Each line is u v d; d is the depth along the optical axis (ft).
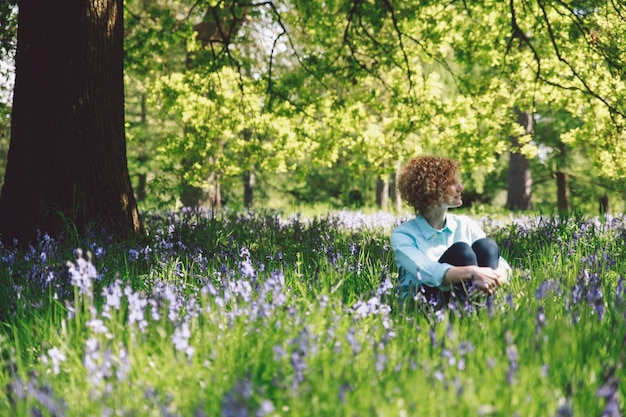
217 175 54.39
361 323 11.93
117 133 23.43
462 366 9.15
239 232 26.76
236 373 9.90
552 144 90.38
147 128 91.15
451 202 15.02
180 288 14.88
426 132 44.55
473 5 37.37
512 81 41.39
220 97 43.57
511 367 8.91
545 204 113.19
